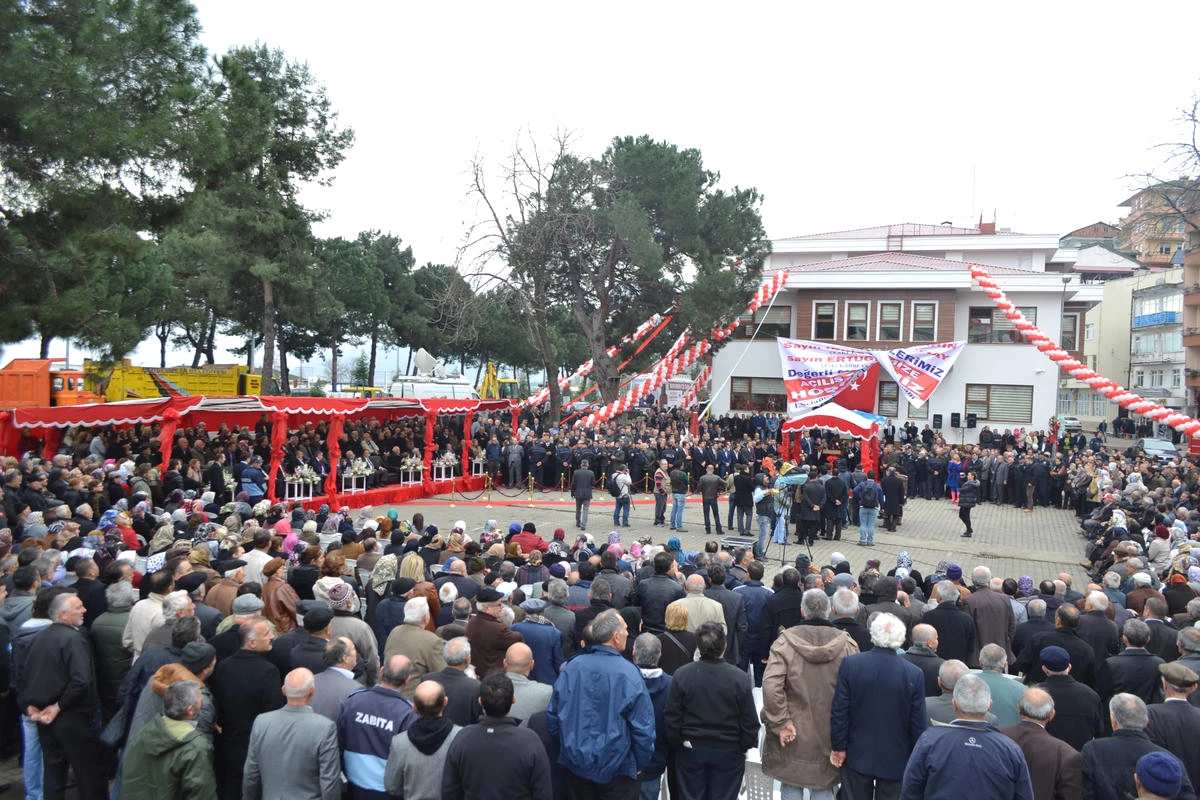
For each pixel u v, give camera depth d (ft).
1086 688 20.02
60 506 37.68
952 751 15.17
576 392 195.83
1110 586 33.06
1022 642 26.13
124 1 38.70
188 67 42.04
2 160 36.14
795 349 121.90
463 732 15.53
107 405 60.59
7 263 37.60
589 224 106.22
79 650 19.89
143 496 43.57
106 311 41.83
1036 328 111.96
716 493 69.97
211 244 100.53
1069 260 158.81
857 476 76.79
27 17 36.58
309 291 113.91
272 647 20.66
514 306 109.29
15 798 22.15
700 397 149.28
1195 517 57.98
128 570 23.70
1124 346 226.79
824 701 19.01
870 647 21.84
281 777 16.17
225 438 71.56
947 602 26.63
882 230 168.35
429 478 84.74
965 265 128.36
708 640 18.71
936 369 121.29
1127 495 69.62
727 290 106.42
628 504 71.36
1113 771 15.92
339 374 240.12
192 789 15.72
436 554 34.40
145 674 18.75
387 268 209.05
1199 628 21.93
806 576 30.22
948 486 95.96
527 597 28.09
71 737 19.74
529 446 92.07
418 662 20.80
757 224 113.80
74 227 38.29
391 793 16.17
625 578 29.35
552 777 17.51
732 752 18.25
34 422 59.21
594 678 17.07
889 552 65.57
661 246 107.76
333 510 70.18
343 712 17.49
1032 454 91.91
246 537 33.22
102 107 37.27
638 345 120.26
